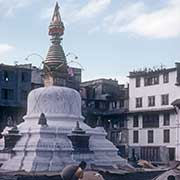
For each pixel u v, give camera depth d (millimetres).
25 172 45156
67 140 52375
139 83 98750
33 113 58594
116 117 103750
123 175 43531
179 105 86812
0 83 92938
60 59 65375
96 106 108312
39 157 49062
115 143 101938
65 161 49688
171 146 89188
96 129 58281
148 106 95688
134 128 98375
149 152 94000
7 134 53250
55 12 68250
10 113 95000
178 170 19500
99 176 17109
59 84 64688
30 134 52469
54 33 67000
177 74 90000
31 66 102188
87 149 52812
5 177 39875
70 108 58844
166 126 90938
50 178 39875
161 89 93125
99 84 110500
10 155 51688
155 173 47156
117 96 104812
